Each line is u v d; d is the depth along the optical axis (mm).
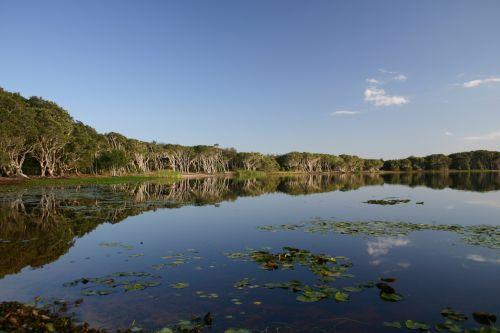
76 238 14867
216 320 7000
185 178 87188
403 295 8344
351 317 7168
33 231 16328
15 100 47875
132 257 11812
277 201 30500
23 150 56000
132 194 36031
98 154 77500
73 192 36844
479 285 9062
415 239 14445
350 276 9602
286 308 7582
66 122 61281
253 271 10164
